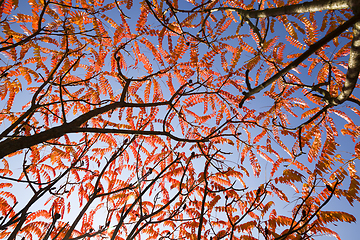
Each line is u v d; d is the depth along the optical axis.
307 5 0.88
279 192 2.81
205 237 2.79
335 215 2.32
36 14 2.21
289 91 2.76
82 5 2.36
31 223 2.51
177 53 2.67
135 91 2.95
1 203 2.64
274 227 2.53
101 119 3.08
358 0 0.70
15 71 2.34
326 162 2.53
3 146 0.99
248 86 1.21
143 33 2.56
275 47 2.57
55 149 2.94
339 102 1.26
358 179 2.36
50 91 2.82
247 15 1.36
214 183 3.06
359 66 0.93
